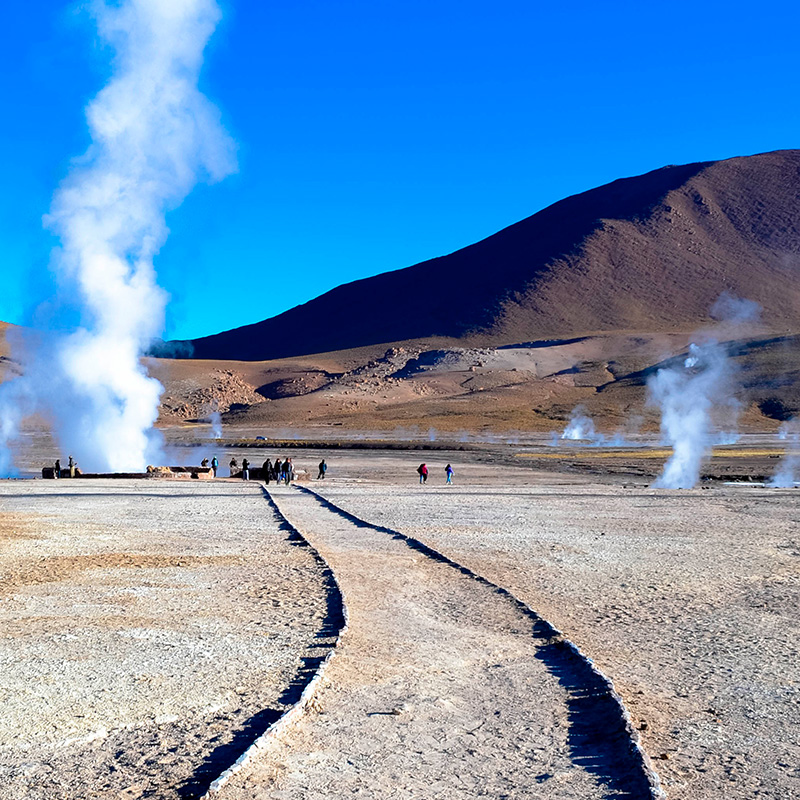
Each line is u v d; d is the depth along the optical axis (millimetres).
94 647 10742
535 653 10664
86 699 8656
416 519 26953
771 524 26016
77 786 6566
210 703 8531
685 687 9359
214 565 17375
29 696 8758
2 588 14766
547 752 7328
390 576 16188
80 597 14008
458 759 7152
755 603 14031
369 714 8250
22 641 11047
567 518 27422
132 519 26672
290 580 15602
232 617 12516
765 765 7133
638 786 6578
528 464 63625
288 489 41344
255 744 7125
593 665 9812
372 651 10602
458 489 41188
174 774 6785
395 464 65188
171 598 13938
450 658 10367
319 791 6461
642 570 17266
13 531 23203
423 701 8664
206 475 52906
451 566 17406
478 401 170125
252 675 9500
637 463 63469
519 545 20891
